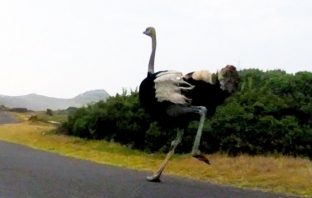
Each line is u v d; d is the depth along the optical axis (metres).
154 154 14.72
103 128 17.34
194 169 11.84
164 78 9.74
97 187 8.84
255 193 9.14
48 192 8.19
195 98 9.96
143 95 9.98
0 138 18.64
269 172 11.01
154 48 10.84
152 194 8.51
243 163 12.04
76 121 18.31
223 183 10.34
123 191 8.62
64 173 10.33
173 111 9.77
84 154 14.62
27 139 17.97
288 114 14.50
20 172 10.12
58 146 16.19
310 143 13.41
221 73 10.18
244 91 16.11
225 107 14.80
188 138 14.45
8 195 7.84
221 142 13.92
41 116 34.09
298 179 10.23
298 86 15.94
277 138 13.52
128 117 16.53
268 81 16.77
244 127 13.85
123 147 15.80
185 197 8.39
